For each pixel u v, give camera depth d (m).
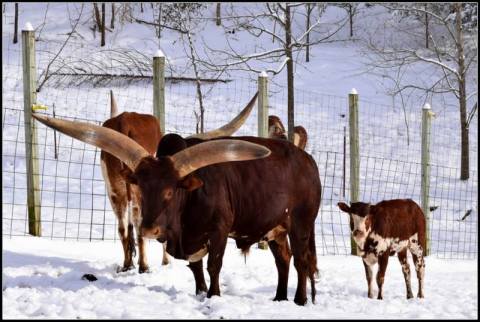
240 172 7.42
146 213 6.63
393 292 10.11
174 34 35.56
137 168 6.74
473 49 28.38
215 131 8.12
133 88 28.36
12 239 10.77
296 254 8.00
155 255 10.92
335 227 17.23
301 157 8.16
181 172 6.75
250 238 7.77
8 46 32.44
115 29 35.75
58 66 29.62
